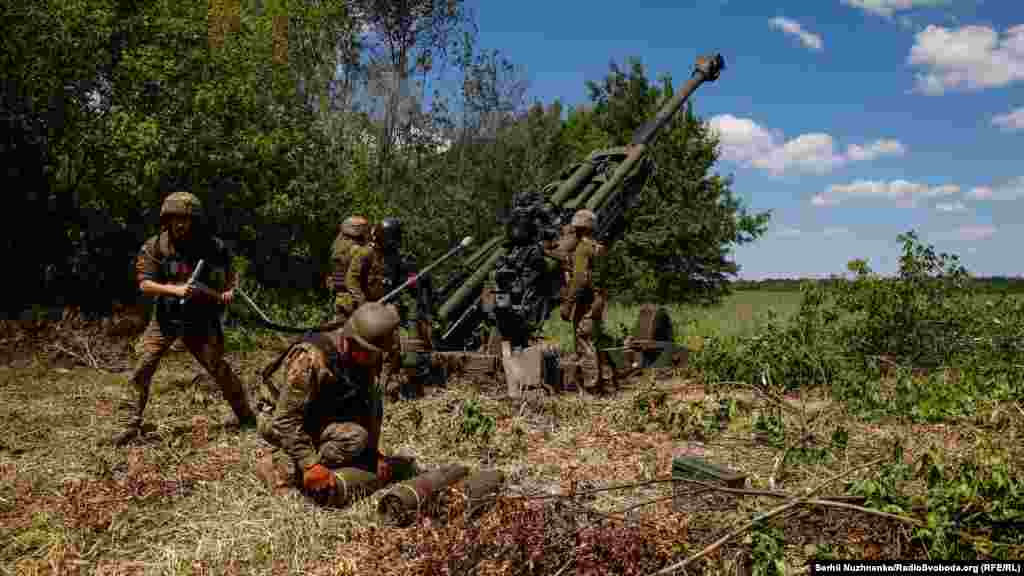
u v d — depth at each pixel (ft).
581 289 23.93
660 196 68.13
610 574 10.64
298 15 50.47
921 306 28.81
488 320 25.70
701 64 35.78
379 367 14.21
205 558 11.59
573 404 21.94
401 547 11.42
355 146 52.65
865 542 11.64
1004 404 21.11
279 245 47.70
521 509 11.84
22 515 13.10
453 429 18.40
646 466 16.29
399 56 64.64
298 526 12.57
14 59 36.63
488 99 57.62
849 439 18.62
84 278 41.98
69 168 39.50
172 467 15.57
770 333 27.17
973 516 11.40
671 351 27.66
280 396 13.21
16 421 18.98
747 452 17.65
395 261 22.49
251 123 43.73
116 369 26.66
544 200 26.86
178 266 17.06
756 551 10.75
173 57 39.68
